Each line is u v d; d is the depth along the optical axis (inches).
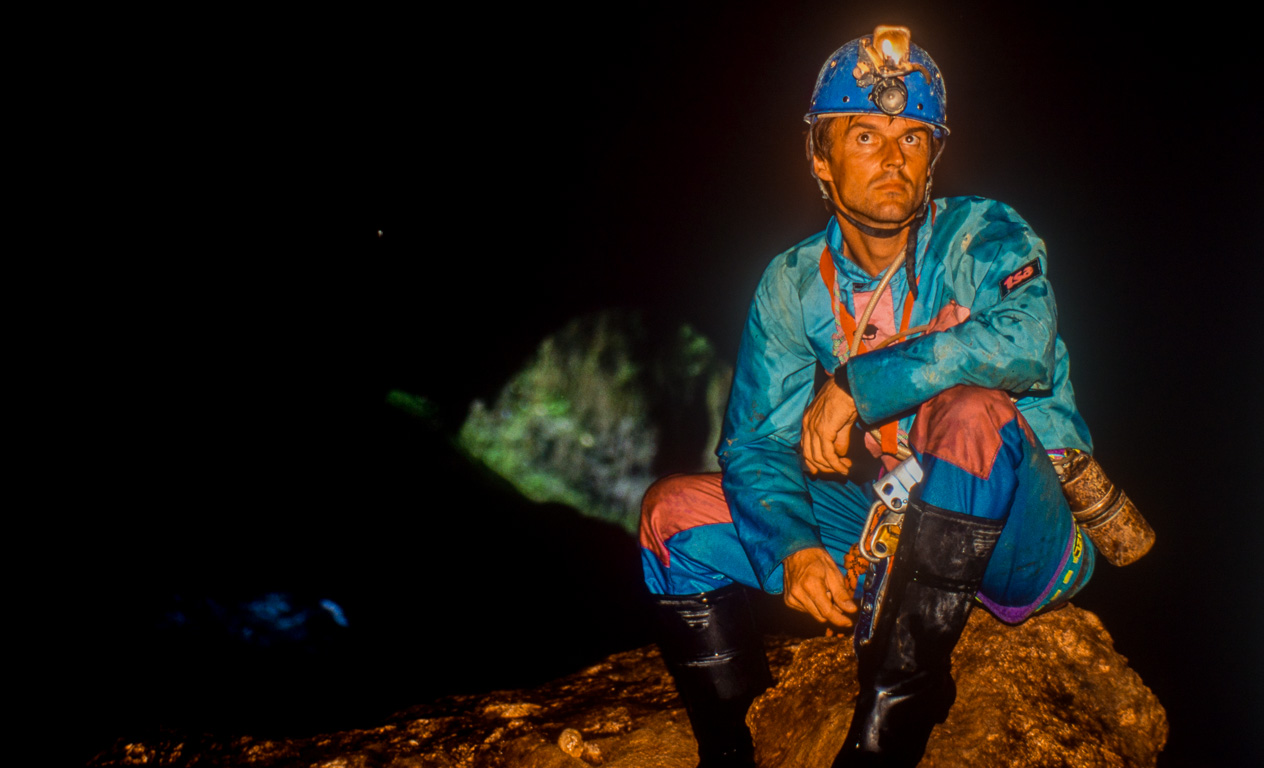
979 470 58.9
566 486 307.1
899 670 59.8
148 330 319.3
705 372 331.3
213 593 232.7
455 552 264.7
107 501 261.1
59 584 227.8
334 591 239.8
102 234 328.2
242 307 325.1
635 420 323.0
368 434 302.5
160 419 292.2
